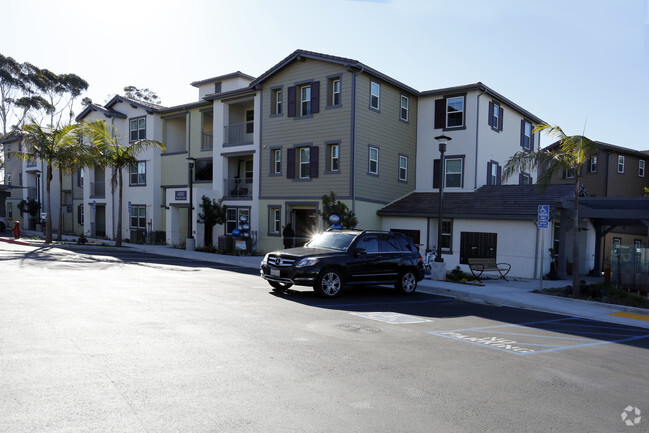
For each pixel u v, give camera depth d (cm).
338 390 515
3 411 415
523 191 2216
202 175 3023
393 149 2503
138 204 3288
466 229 2130
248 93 2662
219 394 484
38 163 4269
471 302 1287
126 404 445
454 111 2561
